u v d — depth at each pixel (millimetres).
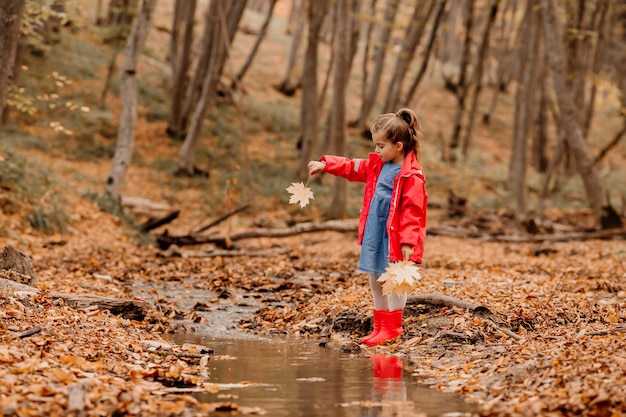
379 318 5539
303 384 4102
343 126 18188
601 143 41656
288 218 19797
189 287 8938
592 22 28766
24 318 5027
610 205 17094
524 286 7781
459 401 3678
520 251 13969
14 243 11180
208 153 27047
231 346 5469
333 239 16031
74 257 11094
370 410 3494
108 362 4348
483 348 4957
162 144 27000
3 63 8656
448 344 5184
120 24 25875
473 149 36625
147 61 33000
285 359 4922
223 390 3934
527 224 17156
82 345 4625
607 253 12922
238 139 29359
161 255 12188
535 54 22312
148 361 4621
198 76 27375
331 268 10773
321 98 26000
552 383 3629
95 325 5324
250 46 44594
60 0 11820
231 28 24531
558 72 17484
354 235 16438
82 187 20203
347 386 4047
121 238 13828
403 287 4598
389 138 5309
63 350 4352
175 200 21734
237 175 24984
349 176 5590
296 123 33562
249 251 13070
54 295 6125
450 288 7148
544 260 12047
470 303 5855
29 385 3504
